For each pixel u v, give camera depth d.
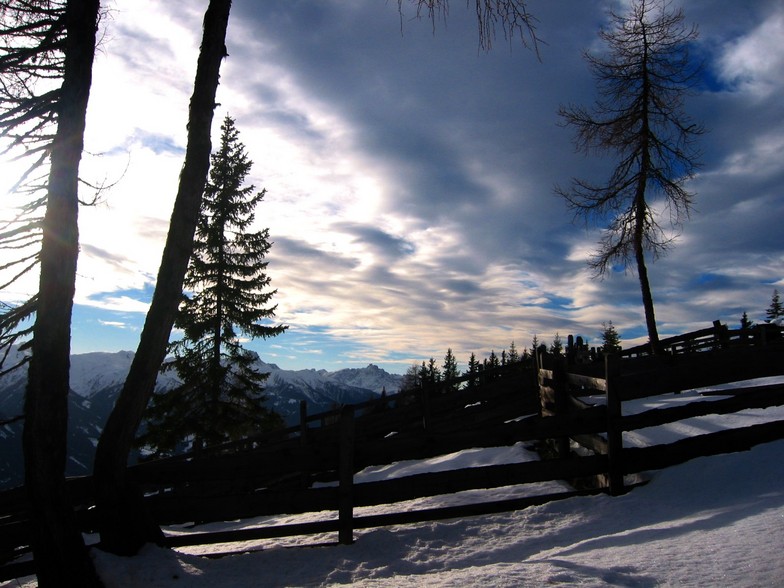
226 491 13.48
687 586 3.84
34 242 6.81
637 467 7.47
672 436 8.82
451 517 7.23
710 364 8.01
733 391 11.45
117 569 5.91
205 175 7.31
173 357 22.95
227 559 6.46
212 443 21.62
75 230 6.51
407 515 7.18
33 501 5.83
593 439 8.27
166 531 11.37
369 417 14.55
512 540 6.42
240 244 24.12
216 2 7.43
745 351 8.15
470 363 66.06
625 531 5.90
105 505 6.41
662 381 7.85
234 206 23.88
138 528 6.46
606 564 4.62
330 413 13.92
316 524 6.93
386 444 7.28
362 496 7.02
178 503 6.86
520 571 4.66
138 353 6.80
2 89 7.04
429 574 5.39
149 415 22.09
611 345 43.41
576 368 14.38
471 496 8.59
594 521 6.59
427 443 7.36
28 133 6.76
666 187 18.27
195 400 22.62
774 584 3.59
